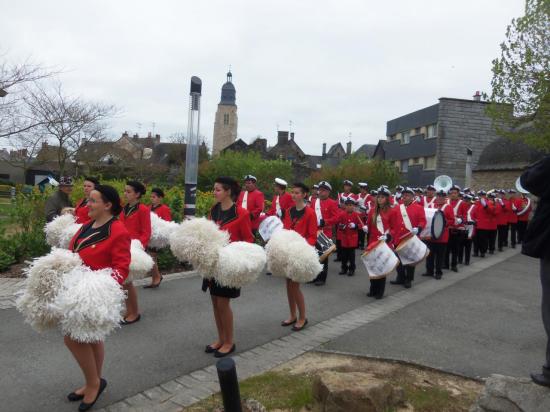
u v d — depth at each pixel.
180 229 5.18
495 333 6.68
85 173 27.95
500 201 16.22
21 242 9.48
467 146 32.97
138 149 45.06
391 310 7.76
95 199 4.23
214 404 4.23
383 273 8.20
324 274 9.56
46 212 8.70
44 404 4.16
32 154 25.98
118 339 5.80
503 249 16.88
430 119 34.22
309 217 7.05
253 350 5.63
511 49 15.17
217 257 5.02
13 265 9.24
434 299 8.66
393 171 25.19
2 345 5.40
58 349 5.37
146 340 5.81
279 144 75.00
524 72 14.94
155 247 8.14
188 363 5.17
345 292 9.05
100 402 4.23
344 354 5.52
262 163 29.02
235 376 3.37
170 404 4.24
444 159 32.91
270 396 4.37
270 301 7.95
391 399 4.18
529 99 15.07
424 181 35.09
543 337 6.57
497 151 25.92
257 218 10.70
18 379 4.61
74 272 3.75
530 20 14.68
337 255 12.85
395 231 9.19
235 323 6.67
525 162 23.23
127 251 4.22
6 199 28.28
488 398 3.84
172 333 6.09
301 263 6.04
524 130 16.59
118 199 4.34
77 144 24.02
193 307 7.26
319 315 7.29
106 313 3.62
